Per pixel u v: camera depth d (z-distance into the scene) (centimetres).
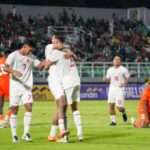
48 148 1644
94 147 1667
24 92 1847
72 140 1900
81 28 7506
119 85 2766
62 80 1811
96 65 6525
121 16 7938
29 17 7362
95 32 7462
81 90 5625
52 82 1811
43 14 7606
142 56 7088
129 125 2600
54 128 1855
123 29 7638
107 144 1755
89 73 6159
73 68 1827
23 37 6900
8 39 6825
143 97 2284
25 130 1858
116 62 2791
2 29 7025
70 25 7538
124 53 7000
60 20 7562
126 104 4828
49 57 1816
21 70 1848
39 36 7088
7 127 2406
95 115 3378
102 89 5691
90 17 7825
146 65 6638
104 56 6888
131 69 6369
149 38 7581
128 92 5672
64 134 1770
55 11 7681
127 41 7356
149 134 2120
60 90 1795
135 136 2047
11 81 1864
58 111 1788
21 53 1850
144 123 2402
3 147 1681
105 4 8488
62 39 1823
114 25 7662
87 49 7044
